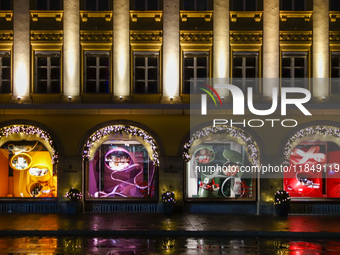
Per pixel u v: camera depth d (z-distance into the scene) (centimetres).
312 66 1783
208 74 1783
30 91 1764
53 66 1783
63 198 1744
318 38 1788
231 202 1780
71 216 1636
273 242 1217
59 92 1777
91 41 1775
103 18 1783
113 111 1745
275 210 1706
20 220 1536
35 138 1770
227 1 1789
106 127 1758
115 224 1456
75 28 1772
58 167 1750
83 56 1783
